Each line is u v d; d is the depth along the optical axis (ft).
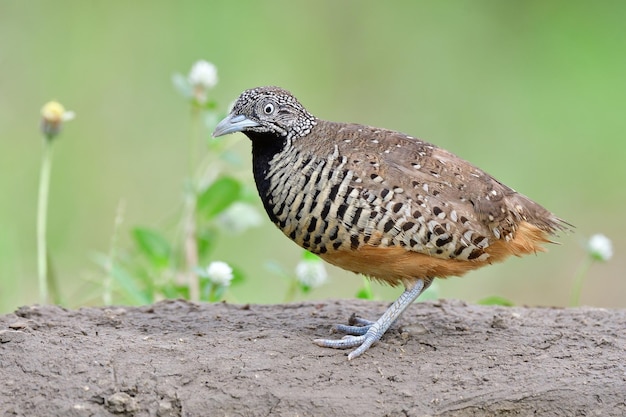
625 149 67.21
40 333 30.35
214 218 43.96
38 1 67.82
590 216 62.85
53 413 27.12
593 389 28.25
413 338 31.27
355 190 29.58
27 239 55.88
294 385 28.14
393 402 27.68
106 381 27.96
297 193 30.22
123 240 56.44
